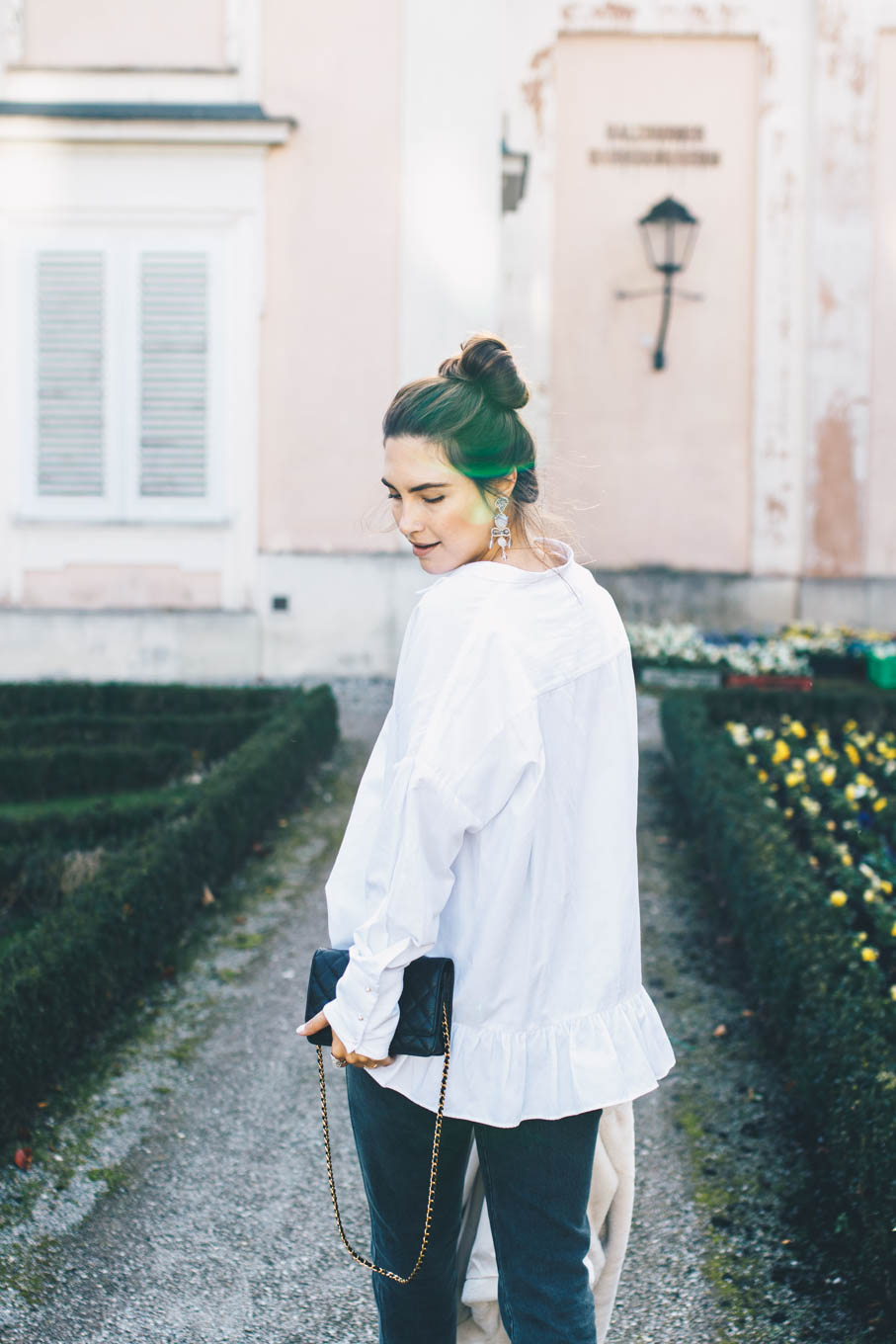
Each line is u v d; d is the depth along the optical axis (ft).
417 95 32.24
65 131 31.89
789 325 39.58
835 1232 9.00
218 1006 13.20
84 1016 11.81
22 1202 9.31
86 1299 8.30
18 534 33.30
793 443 39.83
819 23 38.47
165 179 32.45
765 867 13.75
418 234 32.53
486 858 5.22
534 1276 5.41
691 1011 13.26
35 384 33.14
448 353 32.78
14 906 15.85
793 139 39.14
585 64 39.47
